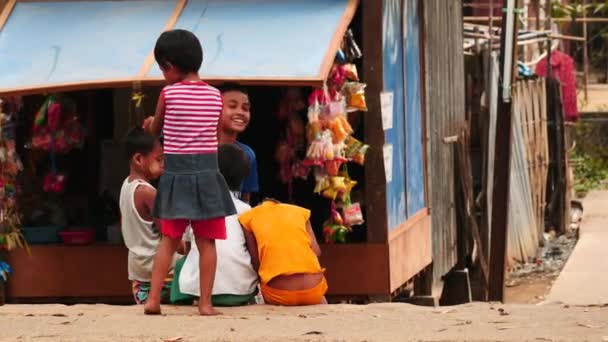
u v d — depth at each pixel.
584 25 25.94
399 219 10.89
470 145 15.64
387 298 10.03
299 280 7.50
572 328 6.12
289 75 8.95
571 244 17.86
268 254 7.57
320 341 5.76
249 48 9.38
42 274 10.31
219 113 6.96
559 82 18.73
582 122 24.02
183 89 6.85
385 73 10.43
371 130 10.02
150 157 8.05
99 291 10.27
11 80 9.44
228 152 7.88
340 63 9.58
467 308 7.21
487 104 15.59
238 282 7.55
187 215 6.80
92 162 10.98
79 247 10.27
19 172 10.36
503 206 12.52
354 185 9.93
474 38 16.14
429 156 12.36
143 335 6.01
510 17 12.22
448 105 13.52
